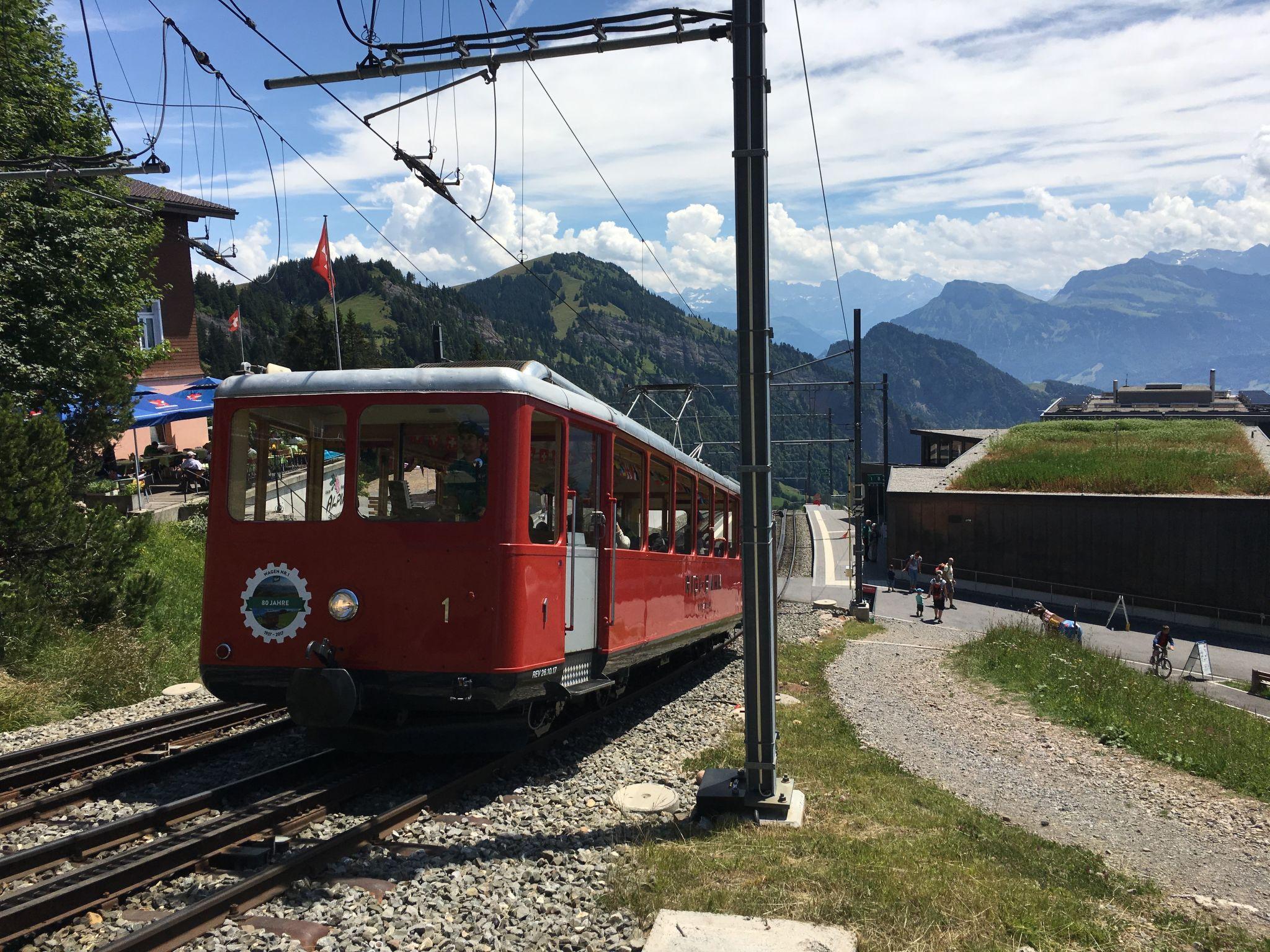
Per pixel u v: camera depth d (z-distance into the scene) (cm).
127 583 1498
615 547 966
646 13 744
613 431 959
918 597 3684
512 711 779
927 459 6850
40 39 1994
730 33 729
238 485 787
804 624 2938
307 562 762
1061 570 4288
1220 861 823
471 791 762
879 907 512
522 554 750
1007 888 574
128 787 755
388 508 757
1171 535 3962
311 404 777
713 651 1862
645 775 859
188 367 3625
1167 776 1213
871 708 1484
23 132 1891
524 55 779
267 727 940
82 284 1950
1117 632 3662
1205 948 533
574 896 536
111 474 2581
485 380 755
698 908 514
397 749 781
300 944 466
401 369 774
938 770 1070
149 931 443
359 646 745
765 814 719
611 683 961
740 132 725
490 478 745
